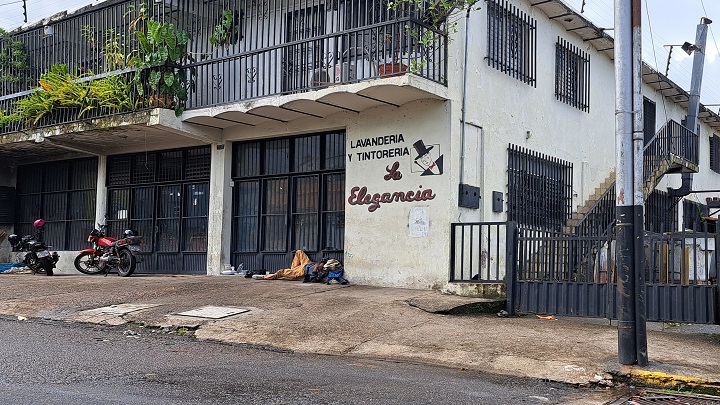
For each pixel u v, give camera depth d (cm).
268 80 1318
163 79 1343
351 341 823
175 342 841
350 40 1199
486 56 1270
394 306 1000
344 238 1273
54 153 1727
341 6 1252
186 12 1434
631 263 693
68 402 514
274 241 1380
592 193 1641
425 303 1003
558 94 1511
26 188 1831
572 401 585
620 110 704
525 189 1352
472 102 1221
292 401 538
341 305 1009
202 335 874
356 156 1259
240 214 1441
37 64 1634
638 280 689
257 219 1409
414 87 1082
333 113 1285
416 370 696
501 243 1281
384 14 1197
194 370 659
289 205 1363
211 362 709
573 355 731
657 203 1931
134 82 1383
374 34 1205
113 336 872
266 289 1162
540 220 1389
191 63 1360
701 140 2398
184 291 1160
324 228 1316
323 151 1330
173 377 621
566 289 973
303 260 1314
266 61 1348
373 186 1236
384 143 1227
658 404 582
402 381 634
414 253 1177
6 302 1116
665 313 893
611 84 1784
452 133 1162
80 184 1711
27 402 511
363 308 987
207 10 1409
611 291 933
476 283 1073
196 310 1000
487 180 1251
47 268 1538
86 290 1196
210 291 1155
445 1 1124
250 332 873
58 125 1475
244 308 1005
